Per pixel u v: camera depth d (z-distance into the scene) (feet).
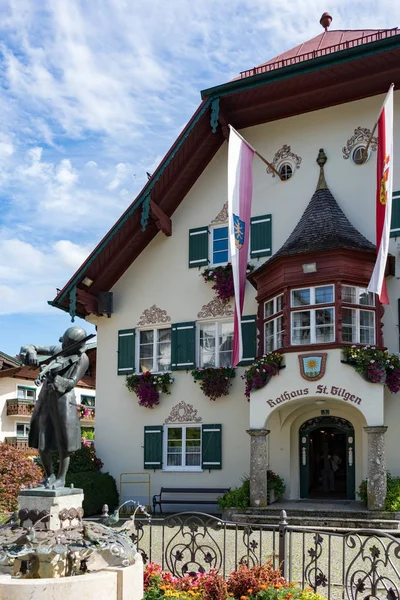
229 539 42.04
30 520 23.75
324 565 34.09
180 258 65.92
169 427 63.62
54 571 22.31
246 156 57.41
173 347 64.28
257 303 60.59
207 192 65.82
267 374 53.06
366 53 54.75
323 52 63.67
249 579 23.57
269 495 53.36
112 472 65.51
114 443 65.98
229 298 62.03
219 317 62.75
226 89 60.23
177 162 63.93
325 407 56.70
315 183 60.59
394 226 56.18
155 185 63.93
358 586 24.17
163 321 65.62
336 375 50.62
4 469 50.57
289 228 61.00
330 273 52.80
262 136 63.98
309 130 61.72
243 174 56.75
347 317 52.70
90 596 20.62
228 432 60.18
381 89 58.54
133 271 68.18
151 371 65.98
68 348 25.79
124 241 66.39
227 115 63.41
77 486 58.13
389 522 45.16
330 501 54.44
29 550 21.66
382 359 49.88
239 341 53.26
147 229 66.95
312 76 57.88
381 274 48.49
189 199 66.59
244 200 56.65
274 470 57.21
